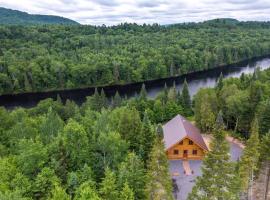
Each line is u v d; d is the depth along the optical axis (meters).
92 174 39.22
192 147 57.00
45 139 48.91
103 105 87.75
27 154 37.81
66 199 31.70
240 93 73.00
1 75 128.62
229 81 99.50
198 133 63.34
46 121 54.06
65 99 125.62
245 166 39.62
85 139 42.38
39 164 37.97
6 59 148.12
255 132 39.31
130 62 159.50
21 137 49.50
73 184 36.03
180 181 49.78
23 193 34.25
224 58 190.00
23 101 122.12
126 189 33.44
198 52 185.25
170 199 33.00
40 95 131.12
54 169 38.12
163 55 169.75
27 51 166.75
